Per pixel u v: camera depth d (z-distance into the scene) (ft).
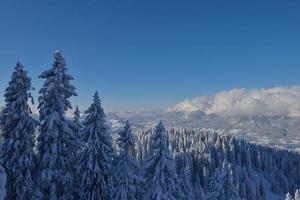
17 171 91.04
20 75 93.40
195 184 441.27
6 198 91.56
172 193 109.70
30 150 92.79
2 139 96.63
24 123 92.07
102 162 100.48
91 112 101.86
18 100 91.45
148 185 107.65
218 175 162.50
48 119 91.81
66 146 96.12
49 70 94.07
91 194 97.66
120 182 106.11
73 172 100.22
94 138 100.07
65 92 96.02
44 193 93.30
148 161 107.96
